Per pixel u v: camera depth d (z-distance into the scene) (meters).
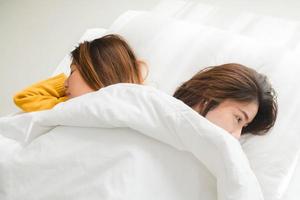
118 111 0.84
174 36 1.33
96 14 1.91
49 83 1.23
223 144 0.76
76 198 0.79
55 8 2.02
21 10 2.07
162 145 0.83
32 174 0.86
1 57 1.89
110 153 0.82
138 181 0.78
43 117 0.91
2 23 2.04
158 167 0.81
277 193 0.97
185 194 0.79
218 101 1.00
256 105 1.01
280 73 1.17
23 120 0.94
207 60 1.25
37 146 0.89
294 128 1.05
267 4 1.66
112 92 0.89
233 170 0.74
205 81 1.05
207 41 1.29
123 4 1.89
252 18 1.57
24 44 1.92
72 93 1.16
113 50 1.18
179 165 0.82
